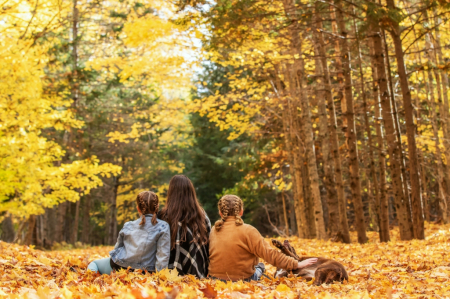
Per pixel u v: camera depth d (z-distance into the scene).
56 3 10.44
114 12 16.56
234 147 23.38
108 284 3.29
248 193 23.38
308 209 14.12
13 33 11.09
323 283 3.71
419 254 6.38
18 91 11.07
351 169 10.17
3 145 10.89
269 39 9.77
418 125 16.98
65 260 5.00
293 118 14.34
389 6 8.30
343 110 12.45
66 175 12.61
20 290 2.95
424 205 17.69
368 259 6.41
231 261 3.79
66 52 16.28
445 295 3.26
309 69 13.66
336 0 8.16
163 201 30.36
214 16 8.38
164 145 27.70
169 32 10.41
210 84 19.89
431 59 13.70
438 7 7.93
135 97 23.50
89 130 20.58
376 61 9.39
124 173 25.84
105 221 33.00
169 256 3.80
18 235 16.78
